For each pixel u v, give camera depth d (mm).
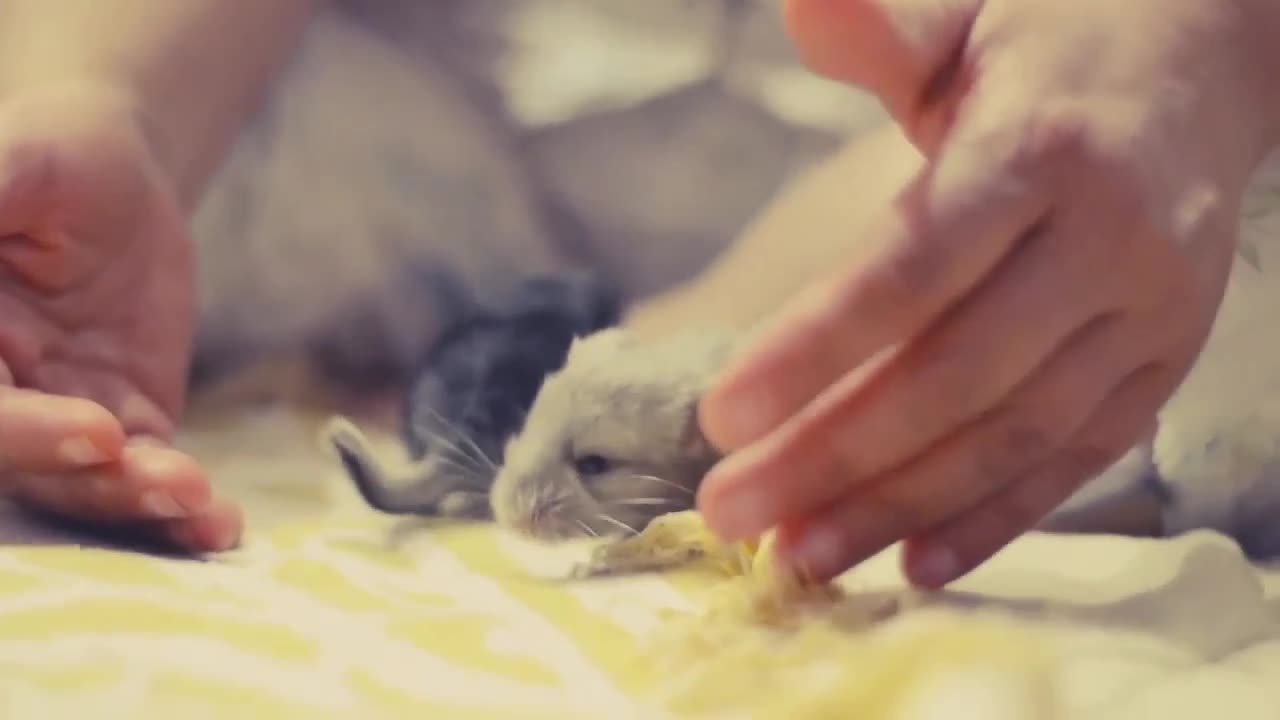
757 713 446
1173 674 469
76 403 538
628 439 564
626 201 799
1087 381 511
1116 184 494
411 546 567
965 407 497
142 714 434
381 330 780
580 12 832
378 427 723
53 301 593
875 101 785
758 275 734
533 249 797
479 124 810
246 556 544
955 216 485
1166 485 611
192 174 710
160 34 685
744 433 494
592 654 478
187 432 703
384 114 804
